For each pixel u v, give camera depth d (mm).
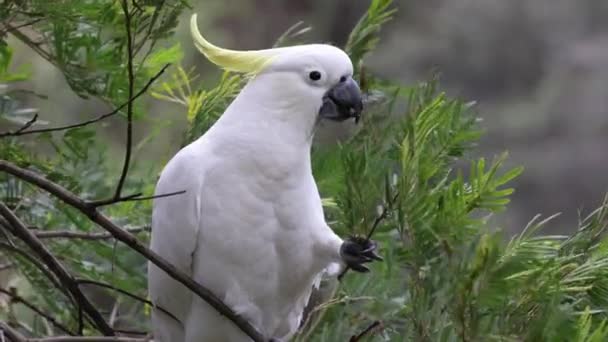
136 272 11820
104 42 10219
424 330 7215
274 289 9688
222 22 32250
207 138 9648
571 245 8992
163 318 10133
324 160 10586
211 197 9398
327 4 34125
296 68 9484
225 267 9492
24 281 13016
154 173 12523
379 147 9438
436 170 7965
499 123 32969
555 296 7176
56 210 11586
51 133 11805
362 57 10891
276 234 9461
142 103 10820
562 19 34469
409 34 33906
